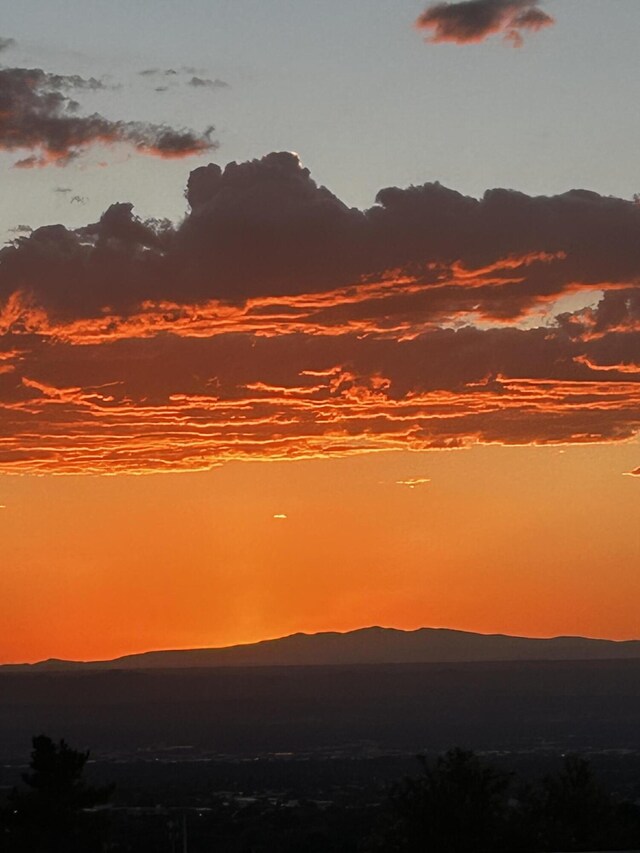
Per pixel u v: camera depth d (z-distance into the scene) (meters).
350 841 149.62
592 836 92.12
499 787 93.62
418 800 92.12
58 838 108.00
